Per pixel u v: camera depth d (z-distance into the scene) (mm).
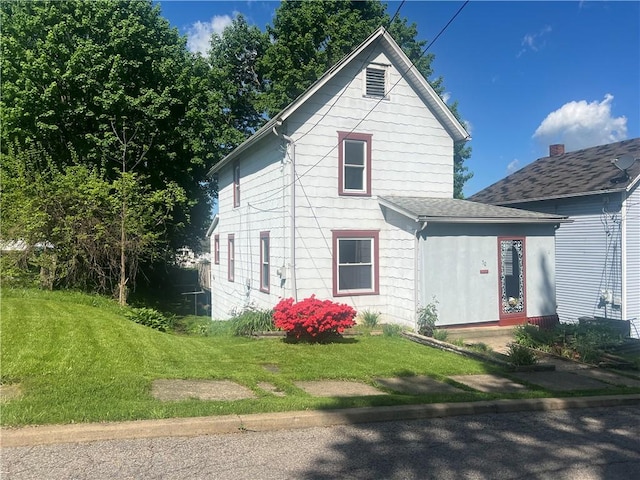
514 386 7797
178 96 22875
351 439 5242
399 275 13109
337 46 24969
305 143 13266
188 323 16172
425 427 5785
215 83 26922
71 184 12984
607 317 15008
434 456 4902
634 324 14648
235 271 18797
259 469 4371
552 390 7637
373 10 27172
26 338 7734
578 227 16141
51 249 12883
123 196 14086
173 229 25297
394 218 13445
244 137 25078
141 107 20719
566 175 18297
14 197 12555
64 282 13539
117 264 14023
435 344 10672
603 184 15211
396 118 14391
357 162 14023
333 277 13422
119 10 21578
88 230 13266
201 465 4387
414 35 27625
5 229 12398
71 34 20547
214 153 24234
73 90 20016
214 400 5941
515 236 13000
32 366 6598
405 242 12812
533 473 4605
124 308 12539
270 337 11164
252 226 16547
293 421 5520
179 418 5242
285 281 13344
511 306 13039
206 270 29641
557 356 10461
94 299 12445
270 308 14367
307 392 6758
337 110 13648
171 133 22719
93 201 13352
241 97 28594
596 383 8367
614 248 14891
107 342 8195
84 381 6203
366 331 12180
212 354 8734
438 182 14961
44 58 18859
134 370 6965
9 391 5797
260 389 6578
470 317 12414
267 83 29000
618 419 6562
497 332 12281
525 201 17609
